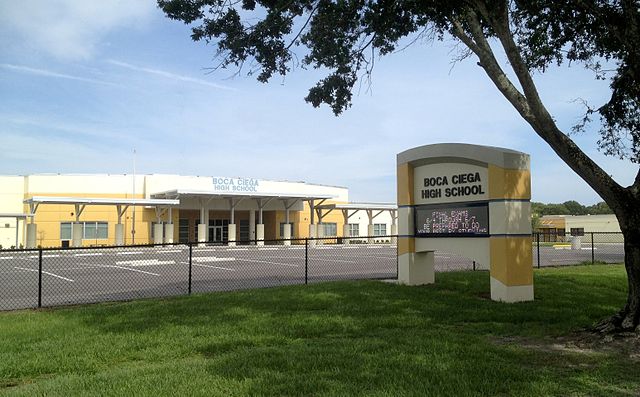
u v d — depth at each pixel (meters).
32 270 20.34
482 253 11.09
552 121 7.83
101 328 8.01
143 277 17.09
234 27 9.41
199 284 14.76
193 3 9.10
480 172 11.14
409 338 7.04
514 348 6.58
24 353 6.57
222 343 6.98
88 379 5.41
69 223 45.41
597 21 8.49
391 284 12.78
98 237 46.00
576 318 8.49
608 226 70.88
